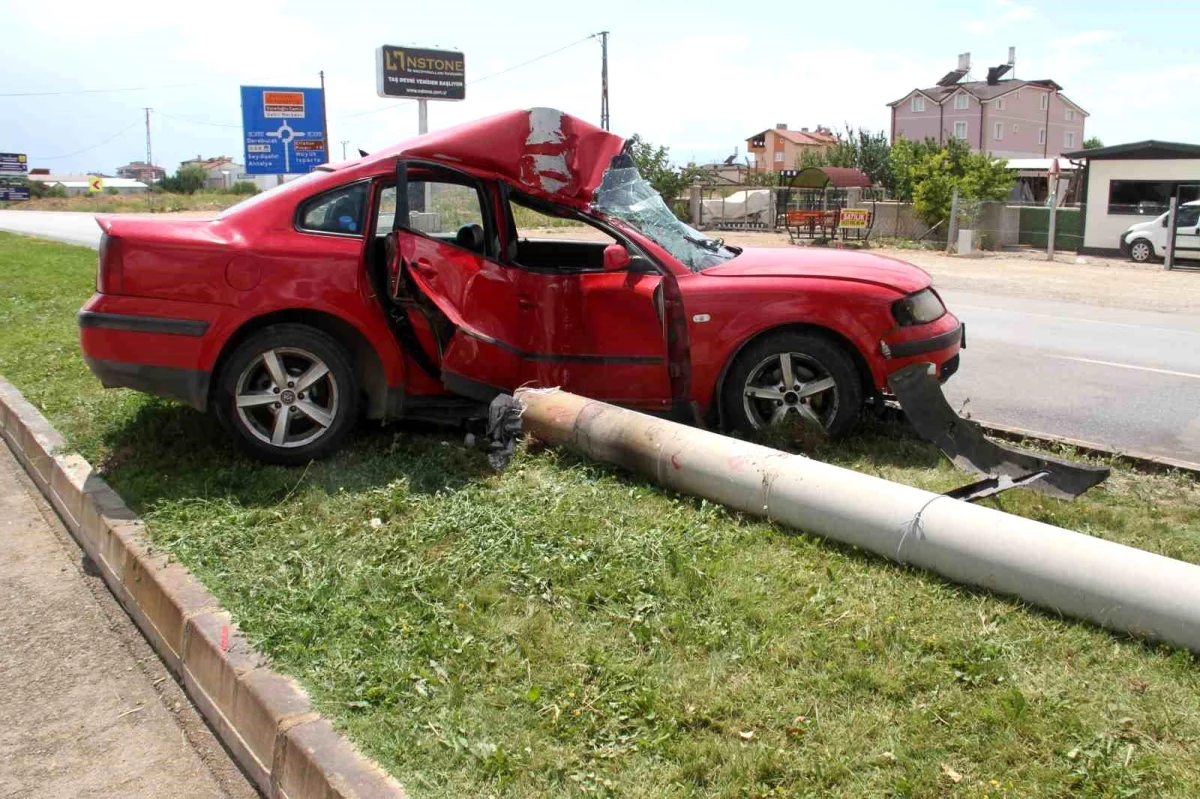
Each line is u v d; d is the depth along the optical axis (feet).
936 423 18.98
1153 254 84.94
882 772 9.46
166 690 12.75
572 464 18.03
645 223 20.97
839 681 10.89
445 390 20.42
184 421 20.95
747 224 114.21
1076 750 9.61
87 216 168.66
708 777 9.50
